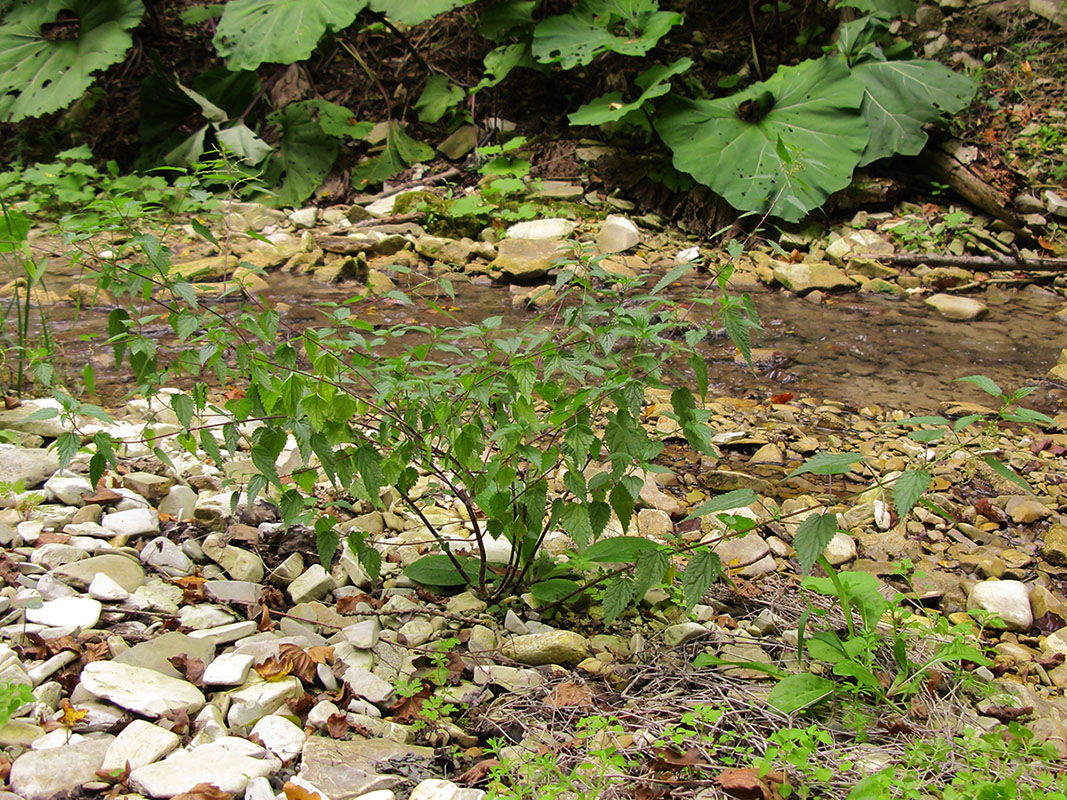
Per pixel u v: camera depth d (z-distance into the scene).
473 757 2.31
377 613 2.62
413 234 4.66
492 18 5.18
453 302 4.17
